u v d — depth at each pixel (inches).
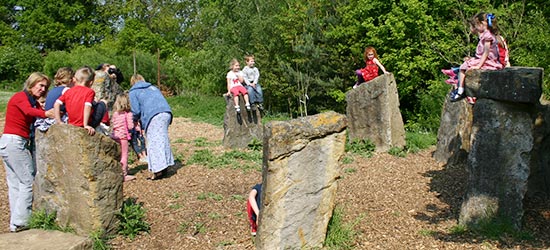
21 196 217.3
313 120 186.1
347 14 743.1
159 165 301.0
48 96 242.8
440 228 215.0
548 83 474.3
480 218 209.2
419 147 388.5
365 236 208.5
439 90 561.0
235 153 370.6
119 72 381.7
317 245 193.0
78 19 1919.3
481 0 634.2
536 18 554.6
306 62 789.9
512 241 195.8
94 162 199.6
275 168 178.7
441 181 287.4
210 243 206.1
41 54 1667.1
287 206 182.9
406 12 666.8
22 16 1867.6
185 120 663.1
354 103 386.6
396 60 678.5
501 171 206.4
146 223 218.7
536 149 245.0
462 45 623.5
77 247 180.1
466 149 316.5
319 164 187.9
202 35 1620.3
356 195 266.7
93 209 200.1
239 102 399.2
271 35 879.1
